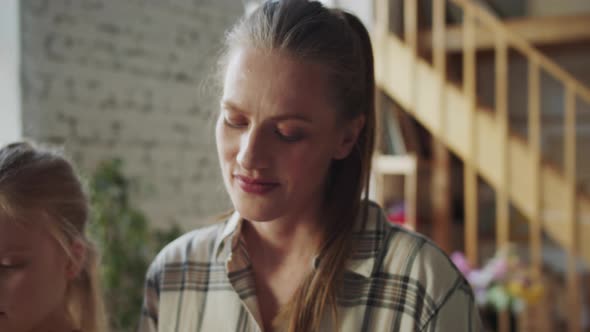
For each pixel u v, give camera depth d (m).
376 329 0.82
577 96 4.18
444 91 3.59
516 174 3.37
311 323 0.82
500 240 3.40
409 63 3.71
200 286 0.93
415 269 0.83
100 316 0.99
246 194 0.75
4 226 0.80
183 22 3.24
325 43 0.75
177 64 3.21
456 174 4.39
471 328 0.83
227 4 3.52
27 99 2.49
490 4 4.34
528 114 4.36
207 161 3.38
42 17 2.55
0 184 0.82
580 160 4.20
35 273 0.82
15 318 0.80
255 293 0.88
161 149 3.11
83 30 2.72
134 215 2.67
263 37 0.74
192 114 3.30
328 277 0.82
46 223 0.84
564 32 3.56
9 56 2.45
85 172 2.69
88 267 0.96
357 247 0.86
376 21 3.90
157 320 0.98
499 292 2.61
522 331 3.30
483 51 4.14
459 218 4.32
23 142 0.94
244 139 0.75
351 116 0.81
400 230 0.88
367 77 0.87
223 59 0.85
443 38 3.65
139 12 2.99
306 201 0.83
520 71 4.38
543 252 4.19
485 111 3.46
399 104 3.88
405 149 3.68
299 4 0.78
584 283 3.88
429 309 0.80
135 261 2.67
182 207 3.22
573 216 3.21
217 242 0.94
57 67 2.61
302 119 0.74
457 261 2.80
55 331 0.86
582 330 3.71
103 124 2.81
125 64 2.92
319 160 0.77
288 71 0.73
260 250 0.91
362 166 0.88
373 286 0.84
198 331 0.91
